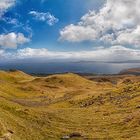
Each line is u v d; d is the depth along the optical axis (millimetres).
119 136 90562
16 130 74812
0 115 76000
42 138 83250
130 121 103625
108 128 103125
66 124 108188
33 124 91250
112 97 172375
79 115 133125
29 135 78188
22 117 94688
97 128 104500
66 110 151750
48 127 95688
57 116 116750
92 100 177500
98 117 125312
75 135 92062
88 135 93438
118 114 125625
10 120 79062
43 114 111250
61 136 90688
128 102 149250
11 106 99625
